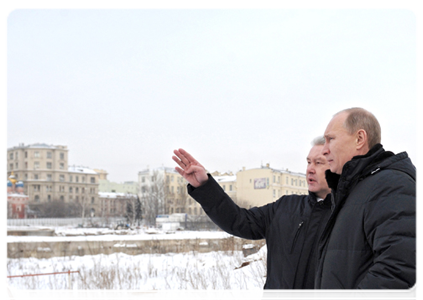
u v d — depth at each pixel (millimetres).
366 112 2162
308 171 2701
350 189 2053
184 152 2820
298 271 2566
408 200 1818
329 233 2111
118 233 28594
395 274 1708
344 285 1945
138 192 96188
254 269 7066
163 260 10664
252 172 68438
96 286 7172
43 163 111062
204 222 37125
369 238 1884
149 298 6395
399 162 2000
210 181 2809
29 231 27797
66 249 15641
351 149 2150
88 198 104250
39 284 8219
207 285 6285
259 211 2902
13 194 74312
